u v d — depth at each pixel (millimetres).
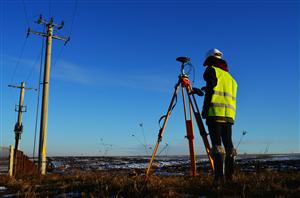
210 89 5469
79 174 8922
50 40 19109
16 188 7320
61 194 5625
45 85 18109
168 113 6332
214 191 4727
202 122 6305
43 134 17547
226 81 5609
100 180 6293
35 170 17359
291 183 5000
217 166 5359
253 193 4402
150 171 6379
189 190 5082
